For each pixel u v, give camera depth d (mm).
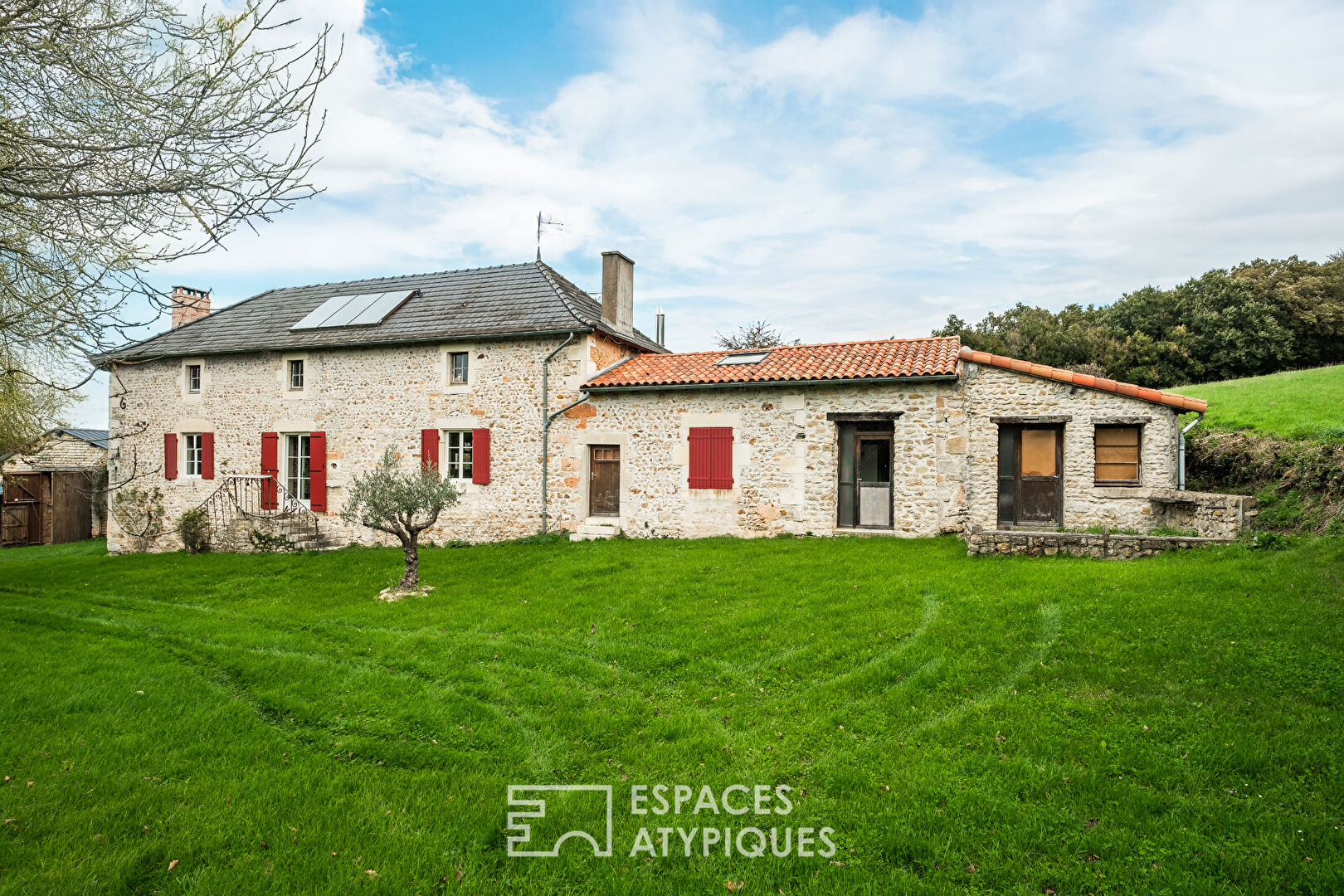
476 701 6012
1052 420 11117
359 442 15383
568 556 11750
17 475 19984
